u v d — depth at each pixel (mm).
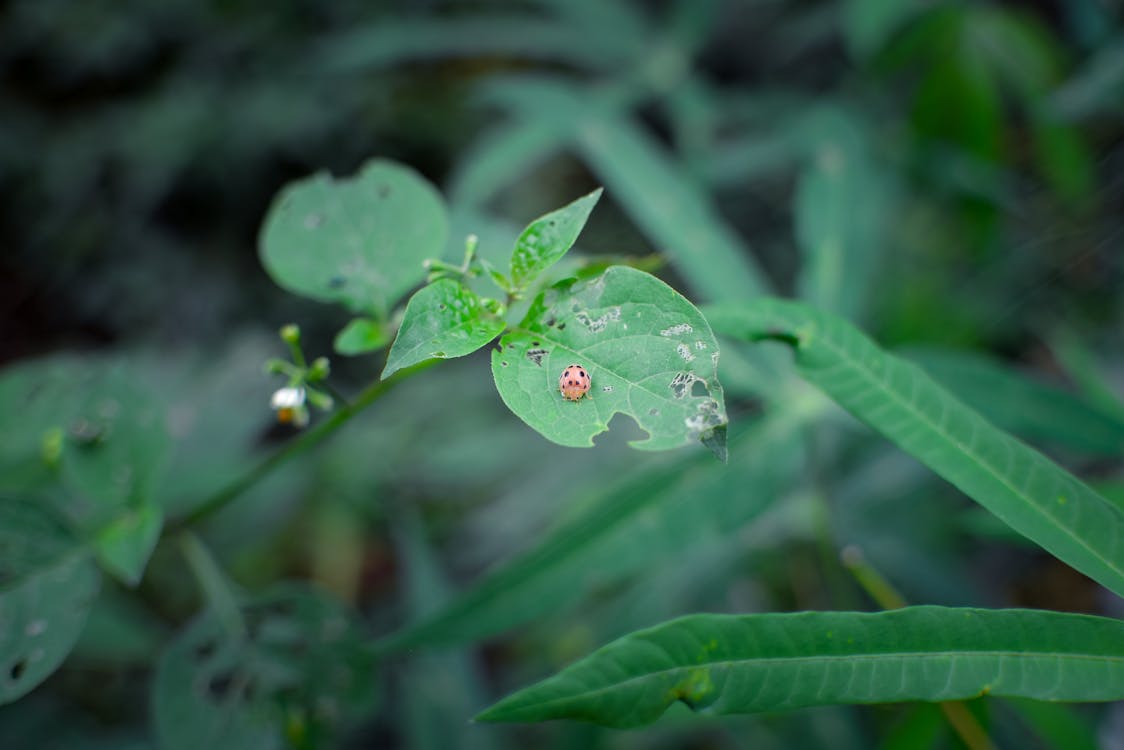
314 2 1271
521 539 704
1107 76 722
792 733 557
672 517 428
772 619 326
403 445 858
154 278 1239
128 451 422
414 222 402
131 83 1292
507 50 896
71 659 767
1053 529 342
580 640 627
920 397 359
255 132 1188
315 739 421
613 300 322
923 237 804
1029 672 325
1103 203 781
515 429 776
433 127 1229
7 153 1243
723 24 1024
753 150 796
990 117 722
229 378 690
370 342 394
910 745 413
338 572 838
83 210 1254
